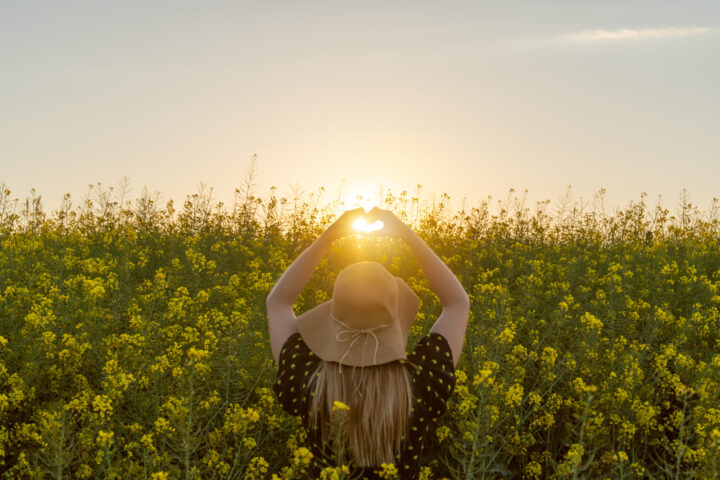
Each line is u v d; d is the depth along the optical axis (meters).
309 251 2.61
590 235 12.88
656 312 6.80
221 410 4.95
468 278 8.72
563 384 5.50
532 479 4.71
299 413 2.41
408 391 2.23
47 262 8.52
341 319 2.30
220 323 6.38
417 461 2.33
